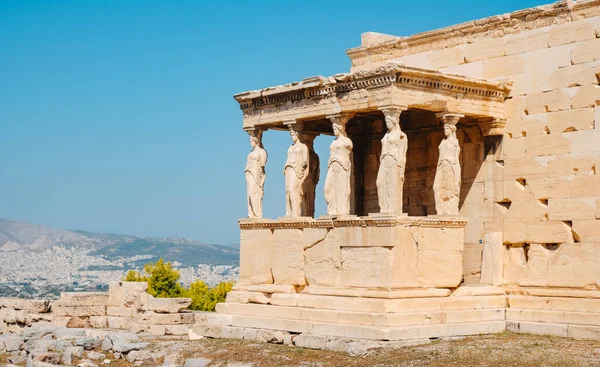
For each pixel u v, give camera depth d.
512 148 29.00
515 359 23.08
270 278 30.22
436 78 27.61
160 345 28.53
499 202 29.22
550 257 27.94
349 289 27.48
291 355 25.95
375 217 26.81
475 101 28.62
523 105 28.81
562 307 27.36
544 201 28.27
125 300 33.41
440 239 27.64
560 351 23.77
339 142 28.73
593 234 27.02
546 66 28.30
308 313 28.02
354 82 28.08
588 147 27.23
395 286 26.55
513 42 29.12
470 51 30.22
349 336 26.33
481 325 27.27
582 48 27.50
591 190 27.11
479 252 29.52
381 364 23.59
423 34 31.41
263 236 30.48
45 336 31.27
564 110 27.81
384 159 27.08
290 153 30.22
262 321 29.06
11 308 36.12
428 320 26.47
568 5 27.78
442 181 28.25
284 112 30.50
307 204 30.86
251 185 31.22
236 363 25.61
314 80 29.12
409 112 31.66
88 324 34.31
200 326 30.05
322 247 28.52
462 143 30.22
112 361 27.98
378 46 32.97
